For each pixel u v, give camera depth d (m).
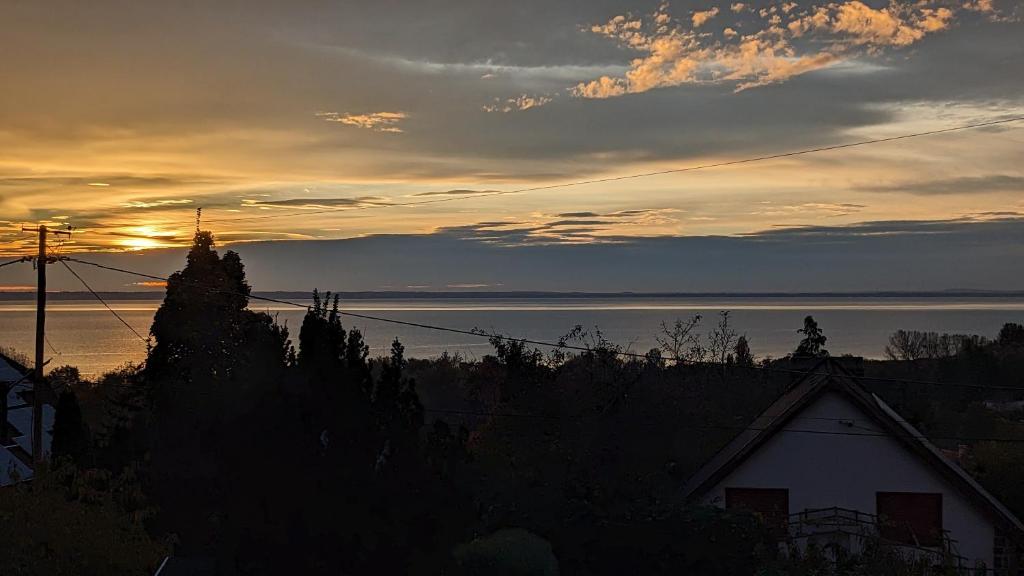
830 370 26.23
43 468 19.30
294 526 15.78
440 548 15.94
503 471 19.19
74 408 26.02
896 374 76.06
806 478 23.70
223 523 16.28
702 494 23.95
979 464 30.91
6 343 163.88
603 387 28.91
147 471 17.55
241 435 16.28
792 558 16.39
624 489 17.64
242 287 29.92
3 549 17.05
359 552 15.62
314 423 16.45
